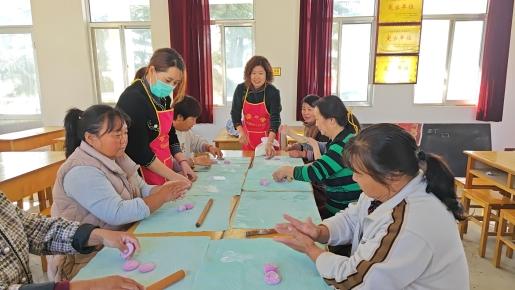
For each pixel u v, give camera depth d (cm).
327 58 442
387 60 448
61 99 482
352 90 473
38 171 219
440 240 73
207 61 455
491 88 435
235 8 457
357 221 108
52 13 458
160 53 151
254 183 170
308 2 429
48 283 78
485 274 228
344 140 155
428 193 77
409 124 452
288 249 103
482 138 441
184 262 96
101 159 124
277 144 264
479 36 447
